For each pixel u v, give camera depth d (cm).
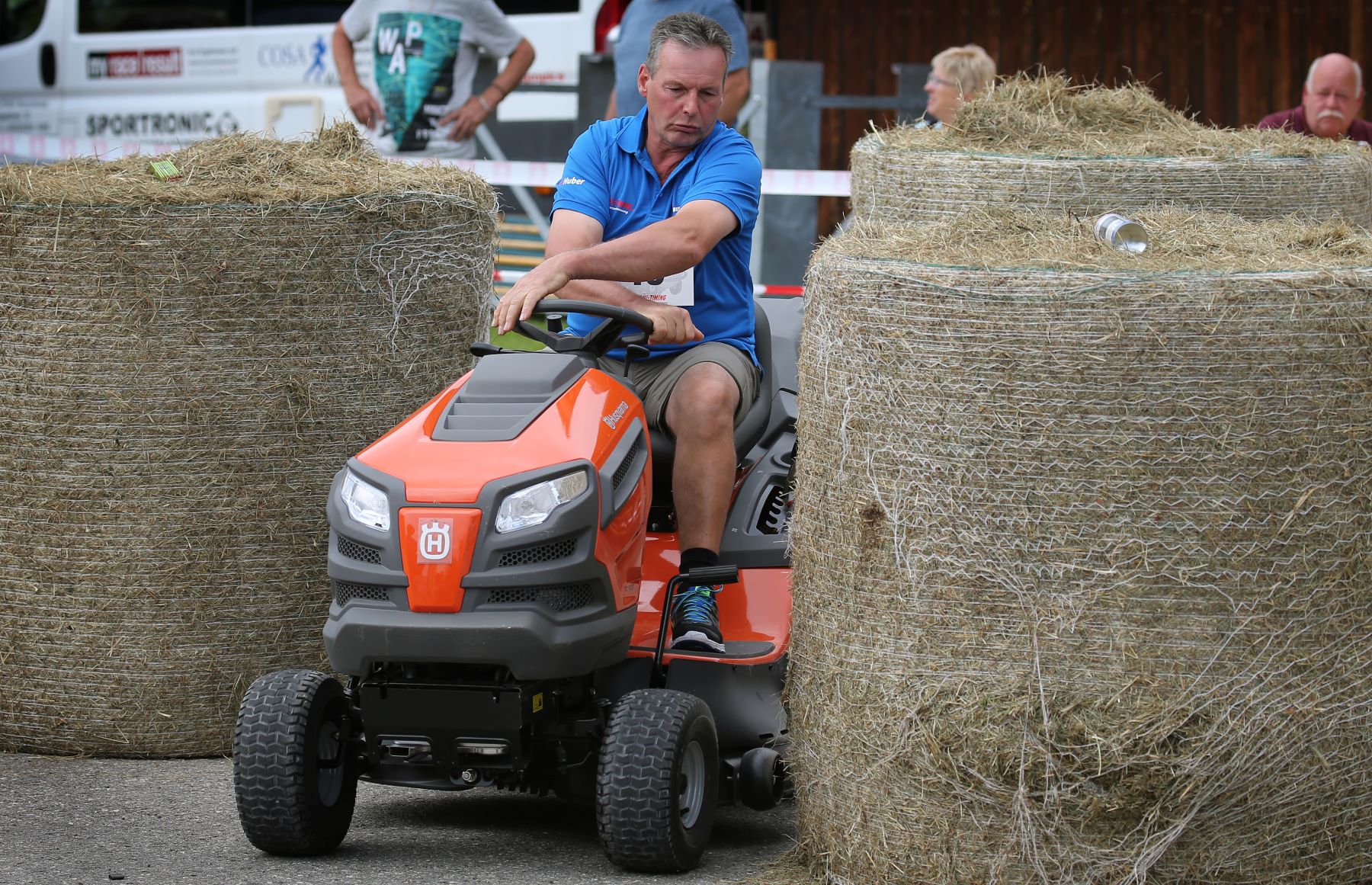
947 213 1134
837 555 757
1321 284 693
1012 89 1222
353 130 1069
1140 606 700
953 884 731
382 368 1003
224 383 973
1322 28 2555
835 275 748
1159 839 707
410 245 1004
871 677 741
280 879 788
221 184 980
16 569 988
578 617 781
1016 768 709
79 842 841
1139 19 2609
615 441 820
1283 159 1114
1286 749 708
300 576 1000
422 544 760
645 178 977
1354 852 731
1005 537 709
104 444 970
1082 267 706
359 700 799
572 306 859
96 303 959
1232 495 696
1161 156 1114
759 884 786
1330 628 709
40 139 2266
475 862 817
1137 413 694
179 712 991
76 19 2611
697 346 949
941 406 714
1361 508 709
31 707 997
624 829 776
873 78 2702
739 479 963
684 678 870
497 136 2280
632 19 1781
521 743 782
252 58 2478
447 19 2141
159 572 978
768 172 1816
